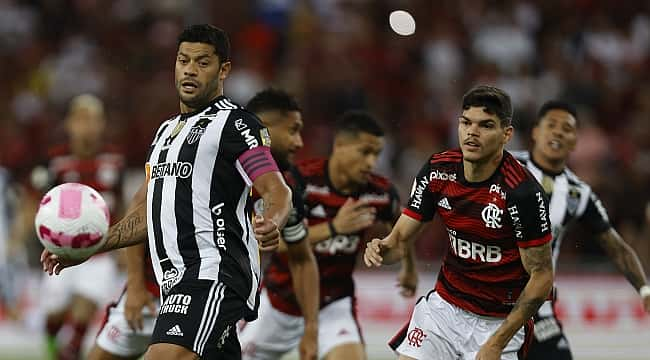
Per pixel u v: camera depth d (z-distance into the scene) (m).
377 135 25.34
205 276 17.86
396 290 40.72
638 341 39.47
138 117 59.41
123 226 19.36
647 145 55.91
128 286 24.02
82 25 66.19
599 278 40.19
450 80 60.41
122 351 25.06
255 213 22.06
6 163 57.00
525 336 21.03
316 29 63.47
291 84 59.59
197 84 18.58
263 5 64.88
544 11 64.88
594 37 63.22
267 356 26.73
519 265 20.08
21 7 66.69
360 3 65.31
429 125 57.66
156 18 65.50
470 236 20.16
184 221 18.11
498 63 61.28
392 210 26.47
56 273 18.55
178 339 17.53
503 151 19.88
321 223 25.95
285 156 23.52
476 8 64.88
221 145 18.14
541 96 58.72
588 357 39.53
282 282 25.98
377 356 39.31
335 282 25.78
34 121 60.06
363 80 60.75
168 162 18.41
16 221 40.50
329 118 57.66
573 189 24.61
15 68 64.19
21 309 41.88
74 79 62.50
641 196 48.66
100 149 35.09
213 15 64.25
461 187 19.95
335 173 25.80
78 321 33.19
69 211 17.55
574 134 24.44
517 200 19.30
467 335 20.70
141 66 63.09
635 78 61.75
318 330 24.64
